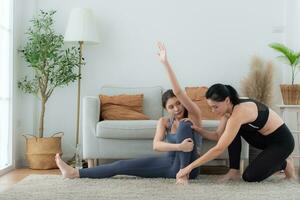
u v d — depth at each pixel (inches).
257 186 117.3
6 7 164.9
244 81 180.4
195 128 126.6
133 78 186.7
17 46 175.6
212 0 187.0
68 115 186.5
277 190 111.4
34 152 166.1
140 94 174.2
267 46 185.6
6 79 165.6
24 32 181.6
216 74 186.9
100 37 186.2
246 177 125.5
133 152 148.8
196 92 174.1
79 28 171.0
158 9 186.7
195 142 125.3
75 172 127.2
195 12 186.4
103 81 186.9
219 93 116.6
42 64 169.9
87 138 150.3
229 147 130.0
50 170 164.4
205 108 169.6
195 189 111.4
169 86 186.4
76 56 184.7
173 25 186.5
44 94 172.6
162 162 126.5
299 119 180.1
